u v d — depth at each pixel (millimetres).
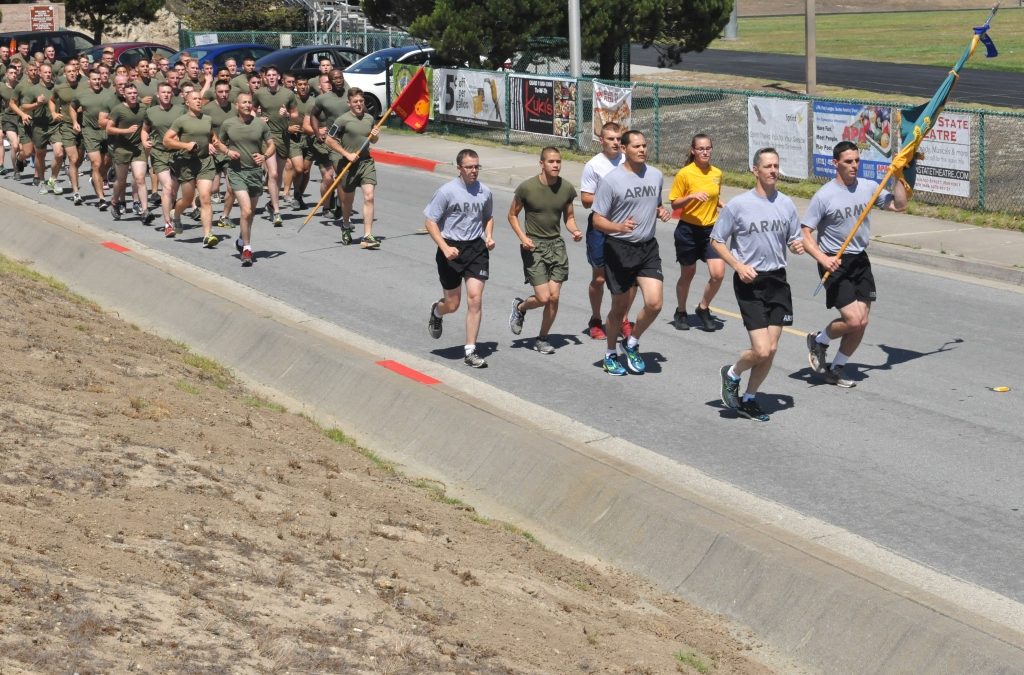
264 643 5793
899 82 42500
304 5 55312
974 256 17234
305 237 19500
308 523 7812
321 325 14289
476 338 13445
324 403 11797
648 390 11820
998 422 10789
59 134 23078
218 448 9141
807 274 16906
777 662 7172
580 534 8898
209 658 5539
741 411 10945
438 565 7535
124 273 16422
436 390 11203
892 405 11312
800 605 7402
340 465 9742
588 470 9250
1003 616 7316
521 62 36562
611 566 8469
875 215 20547
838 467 9797
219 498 7895
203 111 19688
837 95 38344
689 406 11344
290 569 6879
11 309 12680
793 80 43750
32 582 5895
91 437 8625
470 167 11852
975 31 11789
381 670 5773
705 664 6836
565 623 7023
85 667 5191
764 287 10453
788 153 23625
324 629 6133
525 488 9531
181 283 15500
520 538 8656
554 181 12242
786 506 9031
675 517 8406
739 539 7984
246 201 17203
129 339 13078
